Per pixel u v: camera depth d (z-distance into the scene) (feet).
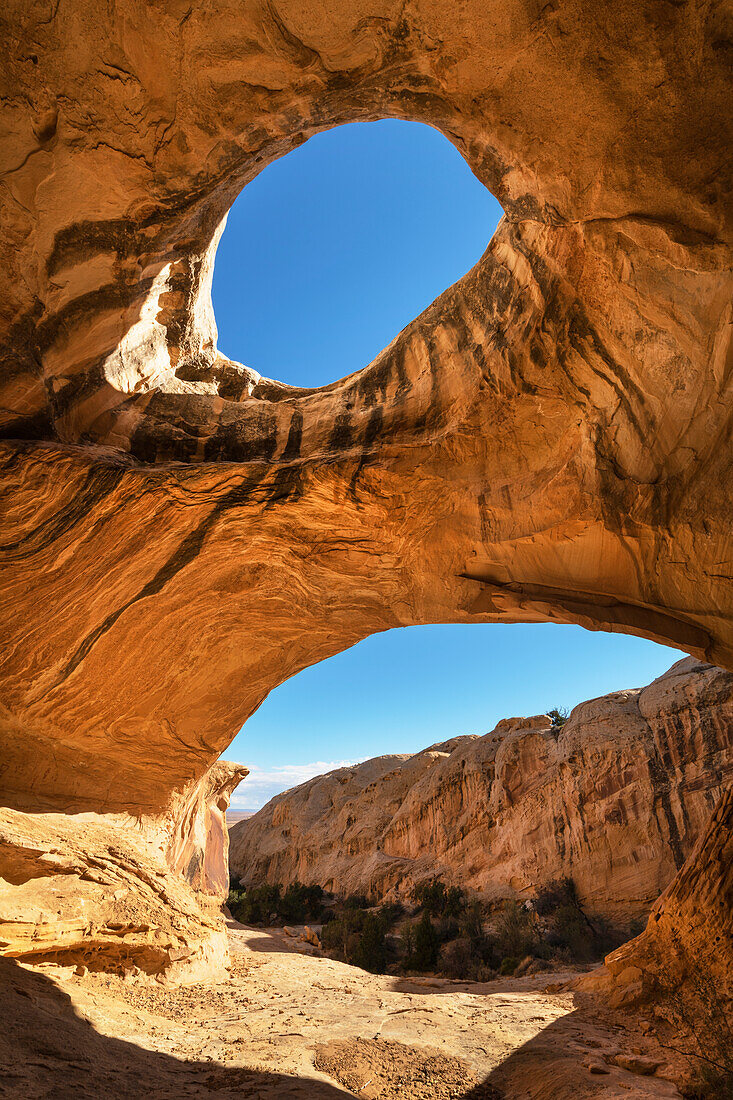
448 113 15.58
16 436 20.47
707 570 22.22
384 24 12.90
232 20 12.34
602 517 23.52
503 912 92.12
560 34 13.21
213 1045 20.84
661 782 86.48
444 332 25.98
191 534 26.99
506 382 23.63
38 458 20.75
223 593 31.12
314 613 32.60
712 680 88.43
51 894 25.70
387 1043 22.41
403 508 26.68
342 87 14.32
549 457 25.00
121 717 33.01
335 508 26.63
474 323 24.68
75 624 28.17
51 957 24.12
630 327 20.20
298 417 27.14
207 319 26.53
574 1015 28.53
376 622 32.68
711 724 85.56
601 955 73.72
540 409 24.07
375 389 27.53
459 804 119.85
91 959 25.45
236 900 119.85
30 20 11.94
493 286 23.63
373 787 149.79
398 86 14.75
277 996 29.48
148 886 30.35
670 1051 22.65
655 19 12.89
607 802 90.02
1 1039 16.03
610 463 23.11
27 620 26.71
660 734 90.02
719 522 21.08
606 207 16.71
